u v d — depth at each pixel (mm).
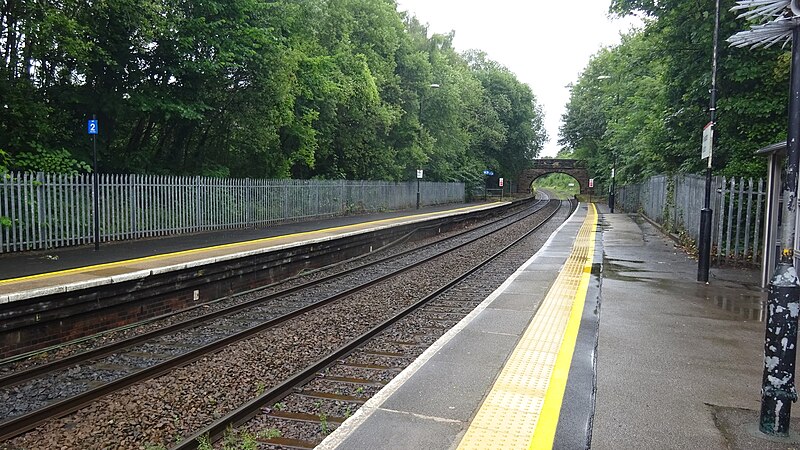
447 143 50594
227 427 5207
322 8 29438
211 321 9562
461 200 58938
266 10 20406
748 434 4250
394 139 40312
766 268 10250
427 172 51219
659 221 26844
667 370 5734
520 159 80250
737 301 9211
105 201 15219
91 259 11773
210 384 6504
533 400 4941
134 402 5957
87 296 8547
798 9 4035
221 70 18062
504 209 48844
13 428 5230
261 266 12992
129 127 19250
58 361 7082
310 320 9539
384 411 4695
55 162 14102
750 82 14945
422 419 4535
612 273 12273
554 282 11117
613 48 42156
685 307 8734
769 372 4227
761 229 14234
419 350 7914
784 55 13273
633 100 33375
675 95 18047
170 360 7055
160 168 19281
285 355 7598
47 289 7906
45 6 13375
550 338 6992
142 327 9266
